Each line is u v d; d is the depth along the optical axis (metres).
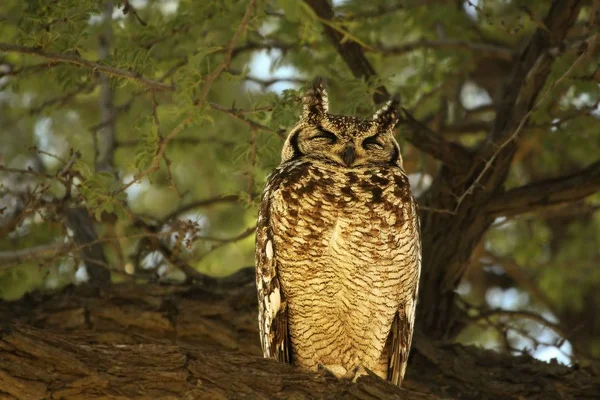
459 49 14.89
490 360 11.26
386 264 9.53
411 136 11.98
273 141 10.33
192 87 9.09
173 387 8.29
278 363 8.73
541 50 12.36
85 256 12.45
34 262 13.36
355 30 12.73
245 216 17.30
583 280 16.95
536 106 10.11
